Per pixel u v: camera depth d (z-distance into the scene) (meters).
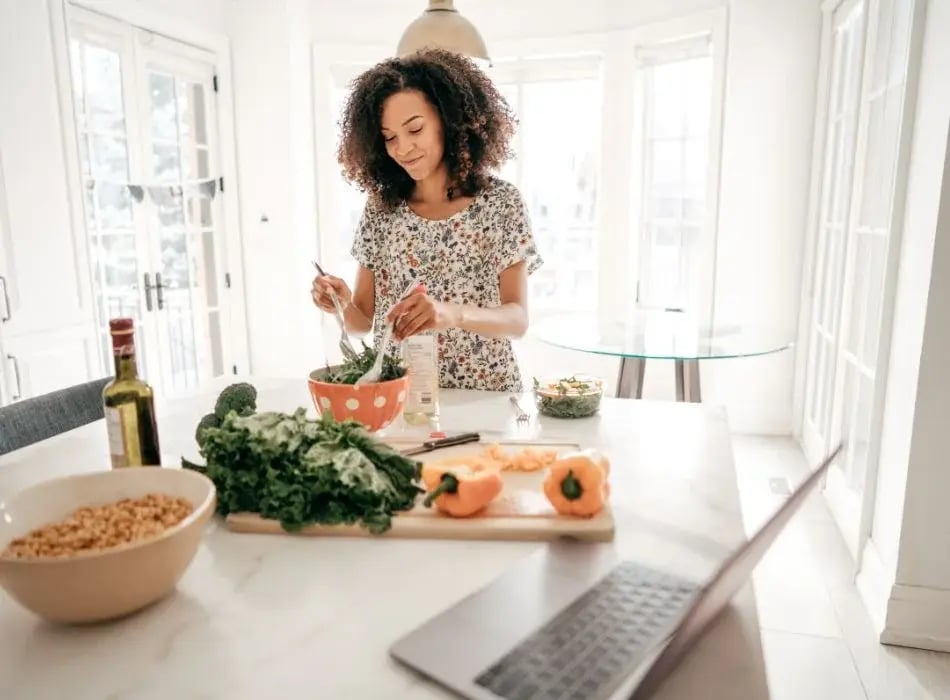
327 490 0.87
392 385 1.21
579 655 0.61
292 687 0.59
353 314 1.65
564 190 4.26
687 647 0.60
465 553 0.83
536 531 0.85
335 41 4.21
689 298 4.05
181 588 0.75
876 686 1.76
